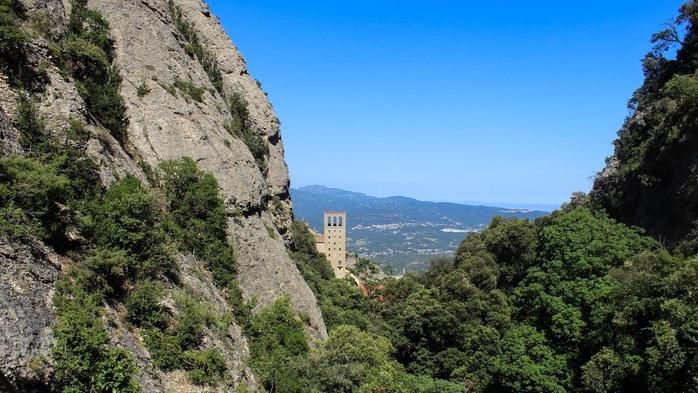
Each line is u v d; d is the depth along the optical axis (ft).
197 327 89.51
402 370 184.96
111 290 81.20
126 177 102.01
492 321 210.79
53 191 77.51
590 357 132.36
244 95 231.30
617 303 120.78
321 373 120.67
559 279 151.94
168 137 139.33
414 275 348.79
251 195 156.66
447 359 197.98
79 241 84.12
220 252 127.24
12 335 59.93
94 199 91.71
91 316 71.82
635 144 221.05
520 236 271.90
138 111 136.98
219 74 218.38
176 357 83.66
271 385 109.50
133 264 88.84
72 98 103.71
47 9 117.70
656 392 102.42
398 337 210.38
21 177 75.20
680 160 173.47
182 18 229.66
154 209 104.27
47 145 88.94
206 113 164.45
